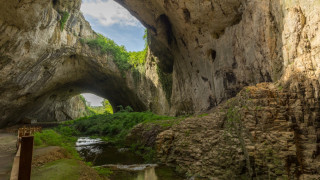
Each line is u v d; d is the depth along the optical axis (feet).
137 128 41.70
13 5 35.01
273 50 25.17
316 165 15.03
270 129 17.33
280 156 15.75
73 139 48.67
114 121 65.16
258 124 18.03
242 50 32.04
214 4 34.30
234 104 23.45
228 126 22.54
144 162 28.73
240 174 18.29
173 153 27.30
